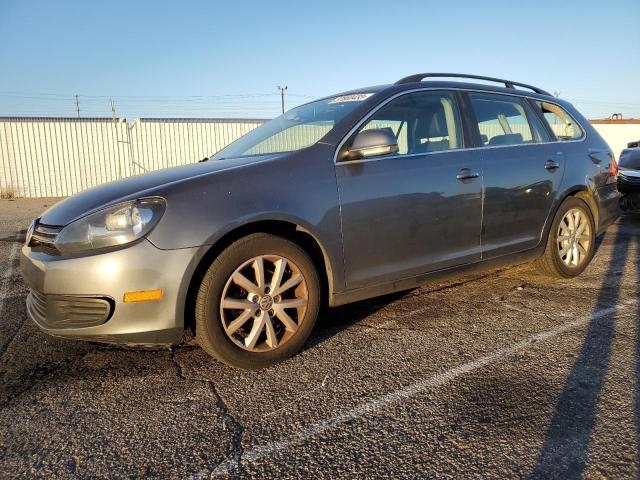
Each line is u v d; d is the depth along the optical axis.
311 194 3.00
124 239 2.56
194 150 20.23
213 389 2.71
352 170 3.20
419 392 2.61
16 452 2.18
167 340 2.67
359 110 3.40
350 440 2.20
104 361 3.08
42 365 3.03
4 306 4.21
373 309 3.94
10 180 18.16
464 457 2.06
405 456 2.08
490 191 3.84
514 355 3.02
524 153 4.15
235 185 2.83
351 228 3.15
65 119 20.70
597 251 5.84
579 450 2.07
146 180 3.00
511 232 4.04
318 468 2.02
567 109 4.87
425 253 3.53
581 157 4.62
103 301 2.54
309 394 2.62
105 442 2.24
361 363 2.98
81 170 18.94
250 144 3.86
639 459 2.00
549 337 3.28
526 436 2.19
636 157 8.35
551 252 4.39
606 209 4.86
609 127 27.77
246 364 2.85
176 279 2.60
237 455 2.12
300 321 3.01
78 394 2.68
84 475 2.02
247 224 2.85
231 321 2.83
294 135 3.56
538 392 2.56
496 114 4.17
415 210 3.42
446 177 3.59
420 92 3.74
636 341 3.16
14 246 7.20
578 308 3.82
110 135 19.11
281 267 2.91
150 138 19.61
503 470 1.97
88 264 2.54
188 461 2.09
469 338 3.31
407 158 3.47
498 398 2.52
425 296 4.23
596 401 2.45
